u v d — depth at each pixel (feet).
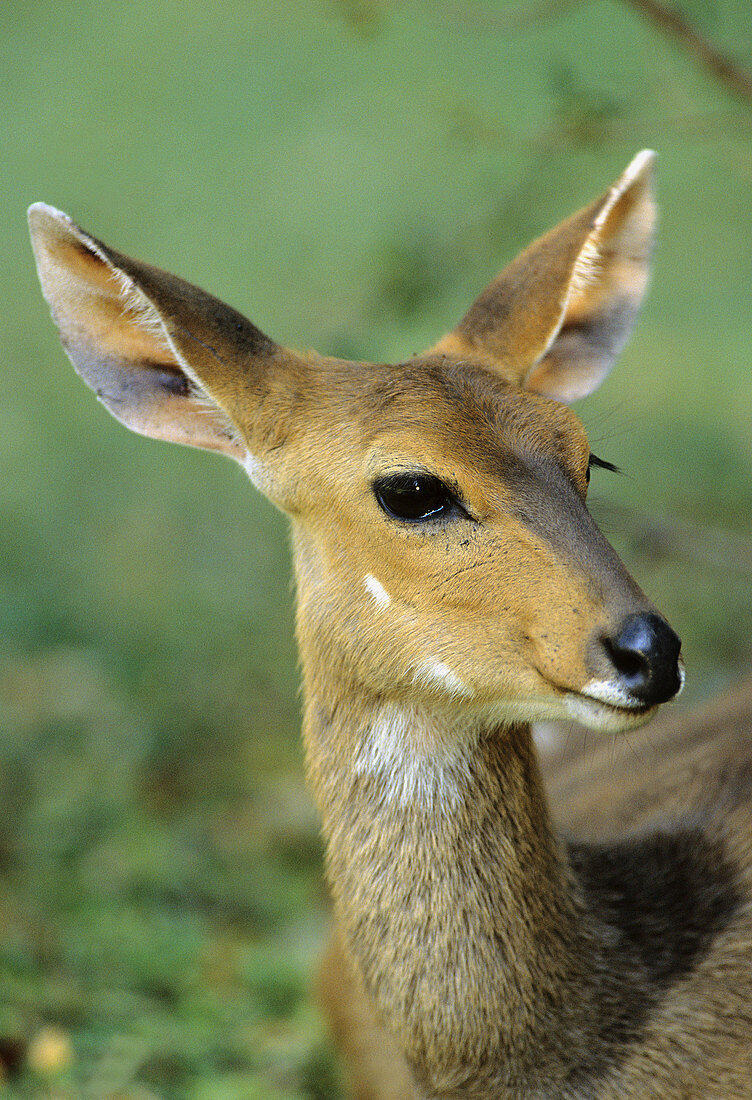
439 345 24.31
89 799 39.65
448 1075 21.54
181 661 46.65
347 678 21.97
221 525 55.62
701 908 22.22
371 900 21.74
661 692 19.15
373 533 21.16
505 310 24.31
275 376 22.71
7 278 85.61
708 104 36.60
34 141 100.78
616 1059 21.08
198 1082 29.86
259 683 47.11
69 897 36.11
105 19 121.39
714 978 21.49
